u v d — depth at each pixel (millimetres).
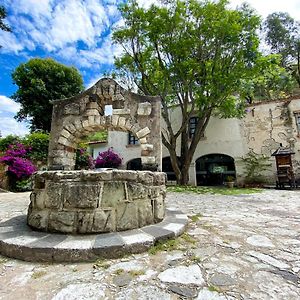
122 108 4785
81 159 12281
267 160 12047
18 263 2150
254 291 1619
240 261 2156
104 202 2771
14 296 1582
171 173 14875
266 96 19719
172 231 2818
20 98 15727
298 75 19547
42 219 2820
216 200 6508
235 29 9055
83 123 4785
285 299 1518
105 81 4891
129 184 2975
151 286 1700
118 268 2018
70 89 17000
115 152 16531
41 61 16203
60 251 2184
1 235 2613
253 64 9938
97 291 1634
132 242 2369
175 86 10883
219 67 10188
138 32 10445
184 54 9906
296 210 4914
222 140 13312
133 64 11258
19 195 7945
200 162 14625
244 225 3564
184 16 9781
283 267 2023
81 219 2672
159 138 4621
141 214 3053
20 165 9461
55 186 2816
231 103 10648
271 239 2842
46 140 11320
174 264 2096
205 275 1873
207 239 2830
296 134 11555
